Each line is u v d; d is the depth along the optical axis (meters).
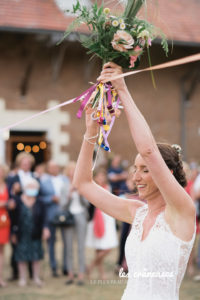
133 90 9.95
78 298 5.08
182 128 10.27
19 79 9.28
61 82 9.52
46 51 9.38
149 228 1.75
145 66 9.96
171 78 10.20
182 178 1.88
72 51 9.53
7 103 9.23
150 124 10.06
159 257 1.65
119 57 1.78
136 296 1.69
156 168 1.54
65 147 9.55
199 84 10.31
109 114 1.83
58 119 9.51
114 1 1.86
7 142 9.27
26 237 5.63
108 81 1.72
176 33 10.02
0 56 9.20
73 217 5.65
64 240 5.80
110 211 1.98
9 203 5.56
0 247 5.70
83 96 1.84
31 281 5.91
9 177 5.83
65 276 6.14
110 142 9.71
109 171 8.51
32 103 9.37
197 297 5.06
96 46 1.79
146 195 1.79
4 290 5.47
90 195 2.00
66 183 5.74
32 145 12.41
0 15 9.01
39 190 5.75
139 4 1.79
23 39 9.24
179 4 11.29
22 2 9.49
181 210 1.62
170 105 10.20
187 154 10.28
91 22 1.83
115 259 7.19
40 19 9.12
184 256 1.66
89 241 5.70
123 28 1.75
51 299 5.05
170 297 1.64
